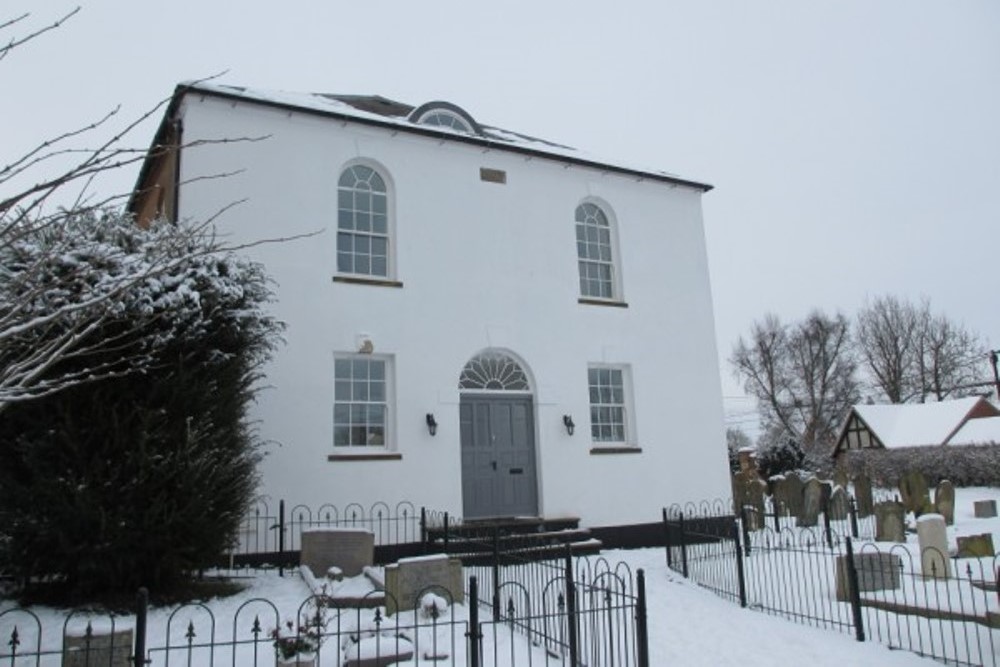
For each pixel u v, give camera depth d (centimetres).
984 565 1159
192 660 730
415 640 662
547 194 1666
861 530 1675
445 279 1498
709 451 1731
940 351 5381
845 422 4216
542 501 1516
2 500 862
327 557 1108
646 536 1603
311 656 655
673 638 881
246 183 1342
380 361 1425
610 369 1688
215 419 975
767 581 1171
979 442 3247
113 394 901
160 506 883
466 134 1568
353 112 1484
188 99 1320
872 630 893
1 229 476
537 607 948
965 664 758
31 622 845
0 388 462
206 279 970
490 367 1541
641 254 1761
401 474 1372
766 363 5906
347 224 1452
